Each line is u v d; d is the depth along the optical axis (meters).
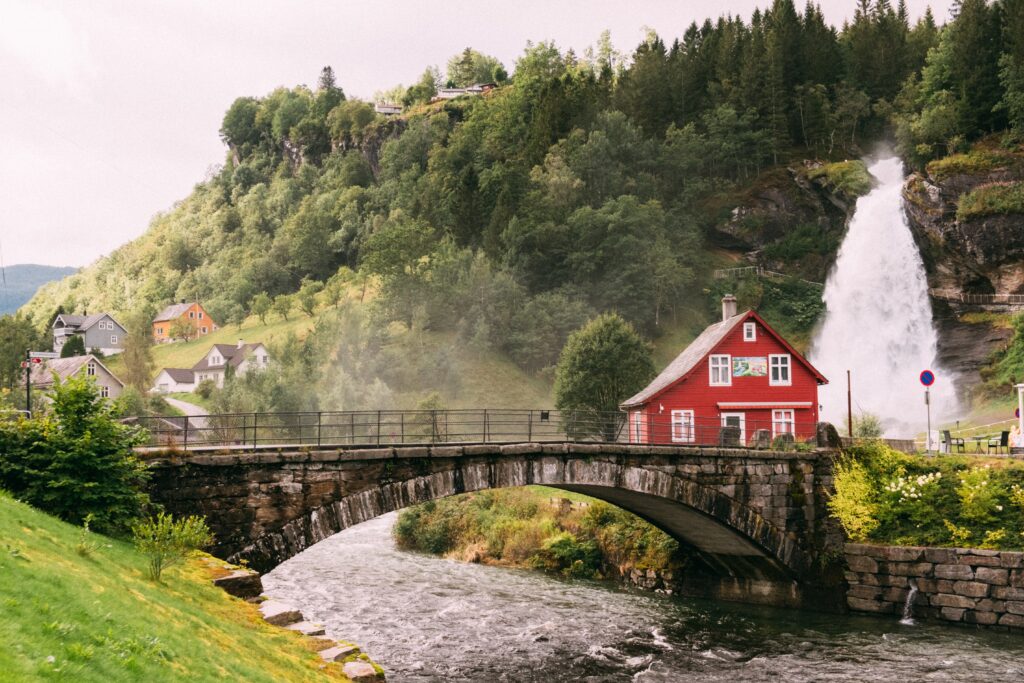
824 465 41.22
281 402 95.31
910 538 38.03
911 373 100.69
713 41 169.12
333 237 187.12
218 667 14.29
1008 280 95.12
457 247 137.00
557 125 152.75
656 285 117.69
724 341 54.19
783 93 148.12
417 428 87.62
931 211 102.44
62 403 22.03
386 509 29.80
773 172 139.12
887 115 148.12
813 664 30.22
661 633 34.81
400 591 42.59
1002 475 38.28
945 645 32.53
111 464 21.42
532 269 126.25
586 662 30.50
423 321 115.31
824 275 127.00
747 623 36.69
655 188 137.62
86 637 12.18
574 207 131.75
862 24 165.00
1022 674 28.70
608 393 73.56
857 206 113.75
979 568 35.44
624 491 37.19
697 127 153.62
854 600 38.72
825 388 102.38
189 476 25.97
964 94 116.31
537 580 46.62
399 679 28.00
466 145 175.12
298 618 20.81
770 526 39.66
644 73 161.25
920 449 44.50
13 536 15.80
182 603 17.81
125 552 19.97
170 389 131.75
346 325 111.75
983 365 92.88
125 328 172.00
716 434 53.16
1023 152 103.38
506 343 112.50
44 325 198.75
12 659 10.10
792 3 162.38
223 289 194.00
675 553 45.09
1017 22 110.19
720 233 136.88
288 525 27.55
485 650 31.83
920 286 103.56
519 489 58.88
